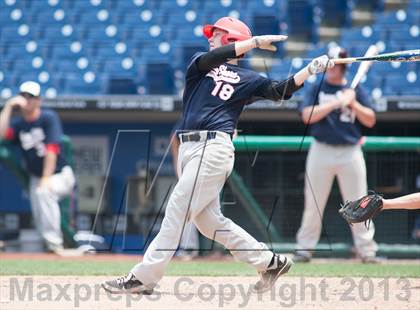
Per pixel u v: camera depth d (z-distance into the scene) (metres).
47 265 25.72
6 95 41.66
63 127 38.47
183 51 42.34
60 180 32.41
